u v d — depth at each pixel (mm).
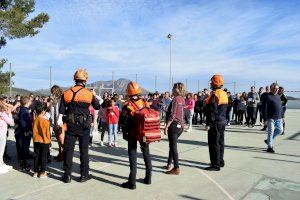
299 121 20125
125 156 9023
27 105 7586
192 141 11641
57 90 8273
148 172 6449
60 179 6742
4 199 5609
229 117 16891
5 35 22969
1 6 23672
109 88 18625
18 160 8375
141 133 6055
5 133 7289
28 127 7430
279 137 12672
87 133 6574
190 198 5730
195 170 7547
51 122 8617
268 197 5797
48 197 5723
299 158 8836
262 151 9820
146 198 5711
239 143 11234
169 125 7117
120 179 6781
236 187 6328
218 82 7535
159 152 9586
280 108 9602
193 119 18531
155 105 16234
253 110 16234
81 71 6590
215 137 7473
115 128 10484
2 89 24828
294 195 5895
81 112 6469
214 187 6316
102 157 8844
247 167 7824
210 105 7465
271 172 7383
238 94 17594
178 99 7133
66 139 6504
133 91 6207
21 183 6484
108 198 5695
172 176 7039
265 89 15891
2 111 7227
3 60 25375
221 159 7793
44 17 25031
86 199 5645
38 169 6879
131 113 6125
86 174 6602
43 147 6758
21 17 22750
